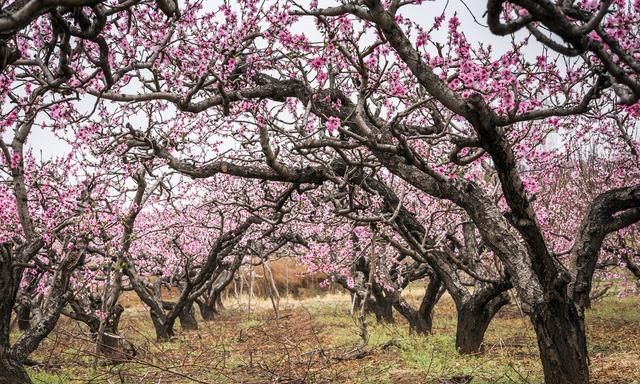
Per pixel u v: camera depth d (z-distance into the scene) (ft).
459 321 42.19
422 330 53.31
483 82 20.68
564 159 46.91
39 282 46.09
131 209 40.16
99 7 19.90
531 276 27.09
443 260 43.83
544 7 15.55
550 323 26.30
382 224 41.75
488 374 33.22
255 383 32.71
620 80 17.74
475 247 43.62
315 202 40.98
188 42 28.40
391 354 41.39
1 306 29.17
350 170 34.35
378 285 64.69
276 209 37.45
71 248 34.35
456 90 22.40
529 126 24.21
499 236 27.86
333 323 66.08
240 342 53.06
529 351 41.39
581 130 46.68
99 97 24.57
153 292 62.59
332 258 62.03
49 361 40.14
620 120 49.08
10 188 36.60
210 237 68.39
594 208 28.63
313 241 63.77
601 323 58.34
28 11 13.01
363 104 25.68
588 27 15.80
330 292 108.37
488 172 39.34
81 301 45.47
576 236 28.84
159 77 29.50
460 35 23.25
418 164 25.82
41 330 32.17
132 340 56.59
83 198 38.09
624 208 28.48
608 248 54.95
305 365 37.58
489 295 40.24
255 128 38.24
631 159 55.77
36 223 39.65
